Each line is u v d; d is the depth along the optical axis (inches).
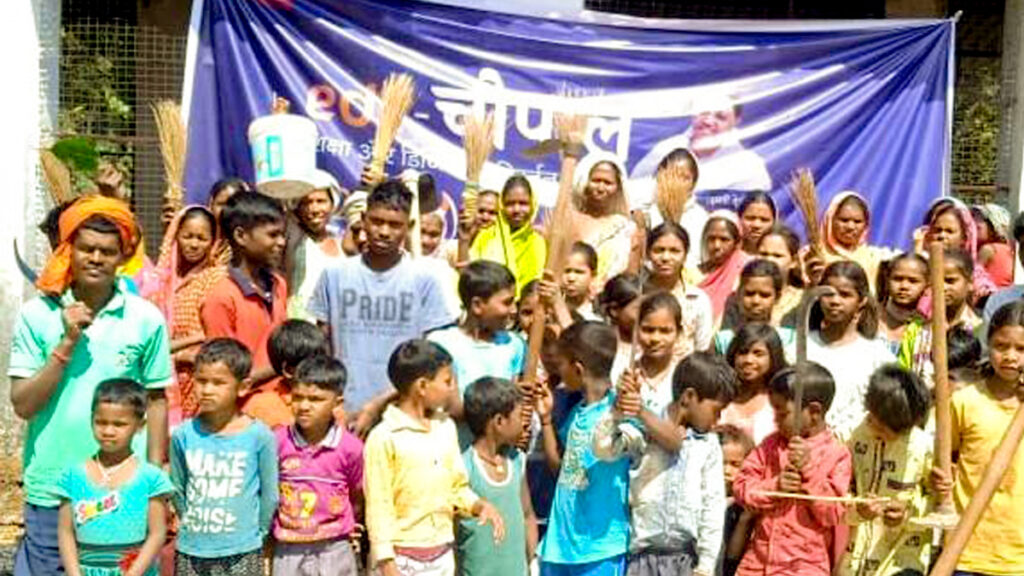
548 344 235.8
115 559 201.3
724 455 229.0
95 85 368.8
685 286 258.4
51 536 203.3
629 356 235.5
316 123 334.0
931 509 207.5
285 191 268.7
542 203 341.1
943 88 349.1
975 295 274.2
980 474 212.2
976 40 387.2
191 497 208.2
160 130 289.3
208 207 288.7
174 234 258.8
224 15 329.1
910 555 214.4
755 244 288.5
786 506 213.5
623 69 345.7
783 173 347.9
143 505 201.8
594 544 212.4
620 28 345.7
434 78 339.9
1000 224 325.1
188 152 328.5
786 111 348.2
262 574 210.8
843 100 348.5
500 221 292.0
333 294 234.7
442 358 212.1
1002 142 365.7
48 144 336.5
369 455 210.1
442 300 236.7
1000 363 209.6
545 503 234.5
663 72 346.9
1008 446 193.5
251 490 208.7
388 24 337.1
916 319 242.8
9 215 328.5
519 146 343.0
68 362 198.4
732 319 259.9
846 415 235.5
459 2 340.2
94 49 369.1
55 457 202.2
